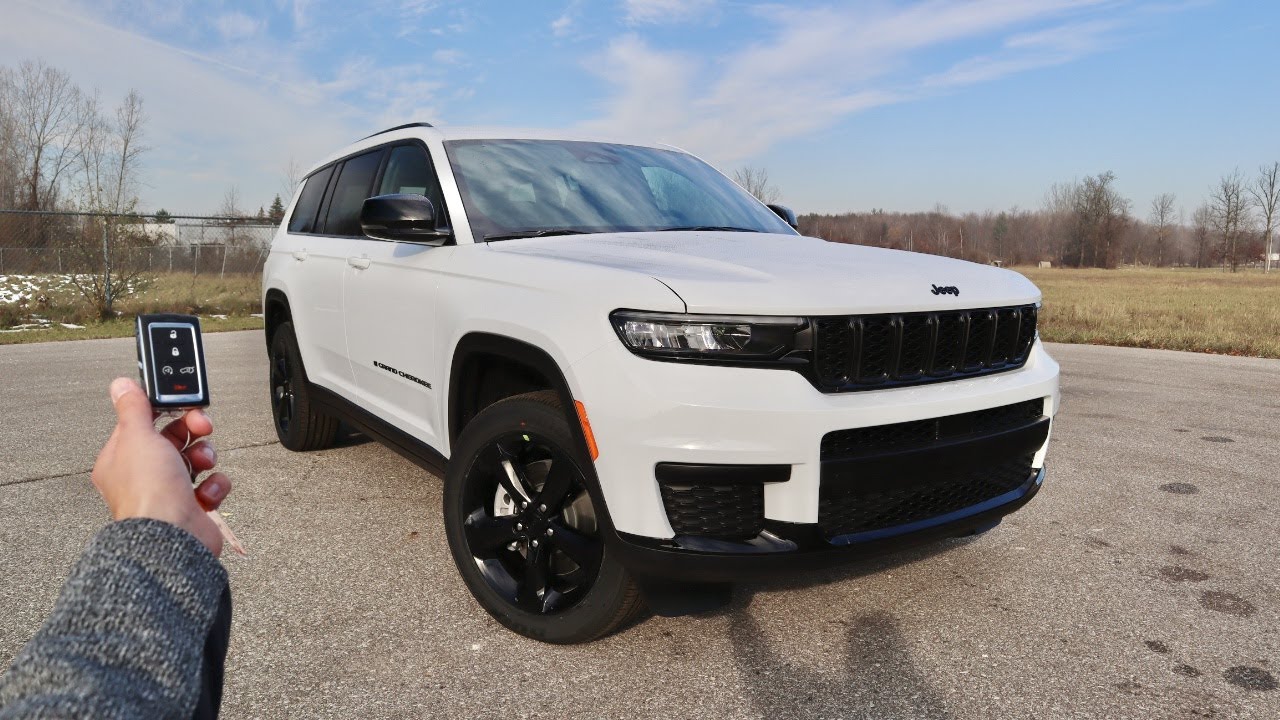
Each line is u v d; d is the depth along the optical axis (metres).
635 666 2.39
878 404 2.27
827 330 2.24
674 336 2.16
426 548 3.28
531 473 2.64
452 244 3.09
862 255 2.86
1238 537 3.45
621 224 3.30
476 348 2.73
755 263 2.52
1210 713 2.15
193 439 0.70
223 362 8.71
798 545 2.20
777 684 2.30
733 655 2.46
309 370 4.34
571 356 2.30
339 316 3.92
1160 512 3.78
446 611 2.75
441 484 4.11
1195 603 2.81
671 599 2.28
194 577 0.44
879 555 2.34
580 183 3.46
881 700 2.22
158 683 0.38
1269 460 4.70
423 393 3.18
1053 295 28.31
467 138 3.53
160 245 15.57
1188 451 4.91
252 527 3.50
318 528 3.50
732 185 4.05
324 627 2.63
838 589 2.92
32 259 14.09
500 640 2.55
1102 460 4.70
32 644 0.38
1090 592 2.90
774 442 2.13
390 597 2.85
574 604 2.44
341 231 4.15
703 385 2.14
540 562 2.53
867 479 2.26
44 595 2.82
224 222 15.79
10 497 3.86
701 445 2.12
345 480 4.17
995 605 2.79
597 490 2.28
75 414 5.76
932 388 2.43
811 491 2.18
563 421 2.40
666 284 2.23
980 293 2.58
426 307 3.09
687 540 2.18
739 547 2.17
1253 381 7.64
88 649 0.37
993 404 2.51
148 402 0.59
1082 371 8.35
